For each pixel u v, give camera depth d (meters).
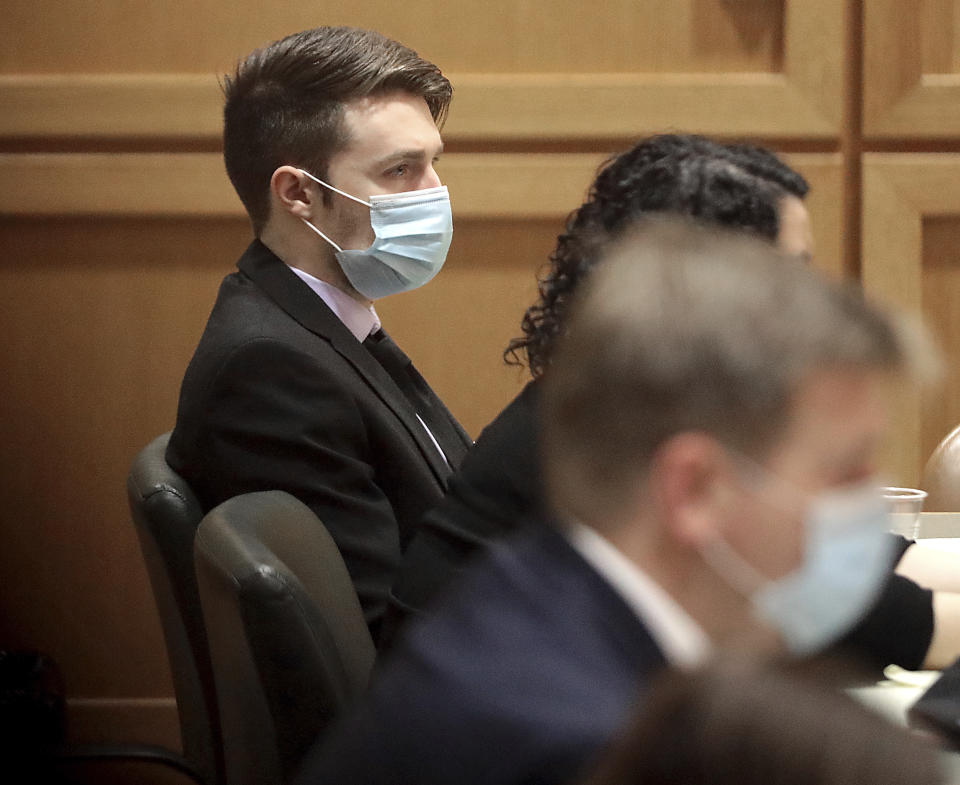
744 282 2.42
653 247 2.54
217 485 6.46
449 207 7.61
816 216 11.45
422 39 11.13
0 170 11.00
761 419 2.36
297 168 7.37
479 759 2.41
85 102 10.99
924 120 11.30
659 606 2.54
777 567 2.46
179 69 11.04
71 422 11.25
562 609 2.55
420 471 6.77
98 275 11.16
